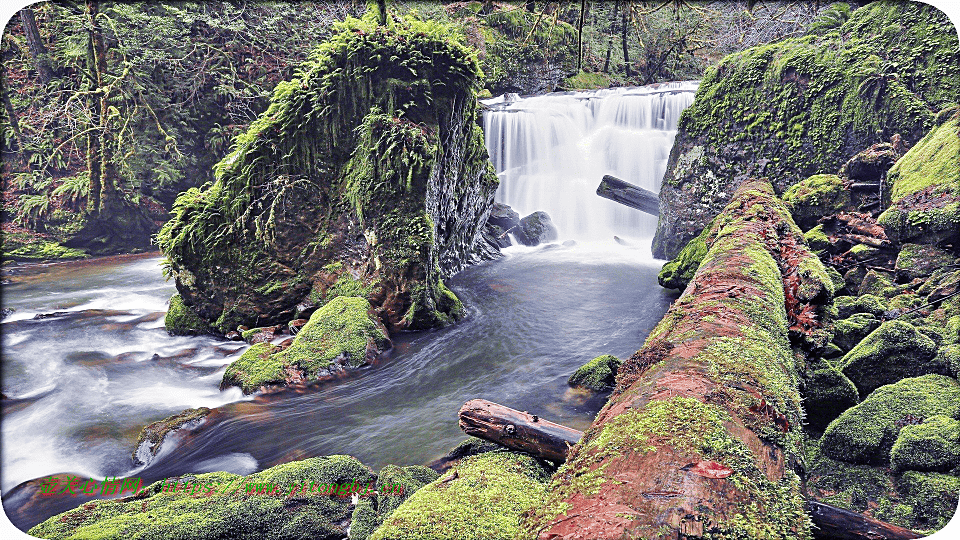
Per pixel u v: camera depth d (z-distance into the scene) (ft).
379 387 19.22
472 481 9.44
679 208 35.83
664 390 7.29
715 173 34.04
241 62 54.80
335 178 26.02
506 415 11.23
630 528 4.61
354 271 25.50
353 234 25.57
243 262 25.16
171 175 49.37
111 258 45.75
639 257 39.52
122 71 46.62
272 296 25.31
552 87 71.10
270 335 24.29
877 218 23.18
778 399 7.40
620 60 79.25
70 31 47.19
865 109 28.25
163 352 23.36
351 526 10.18
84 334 25.70
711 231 26.25
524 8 64.90
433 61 27.20
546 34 68.49
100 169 46.62
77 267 42.09
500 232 43.16
